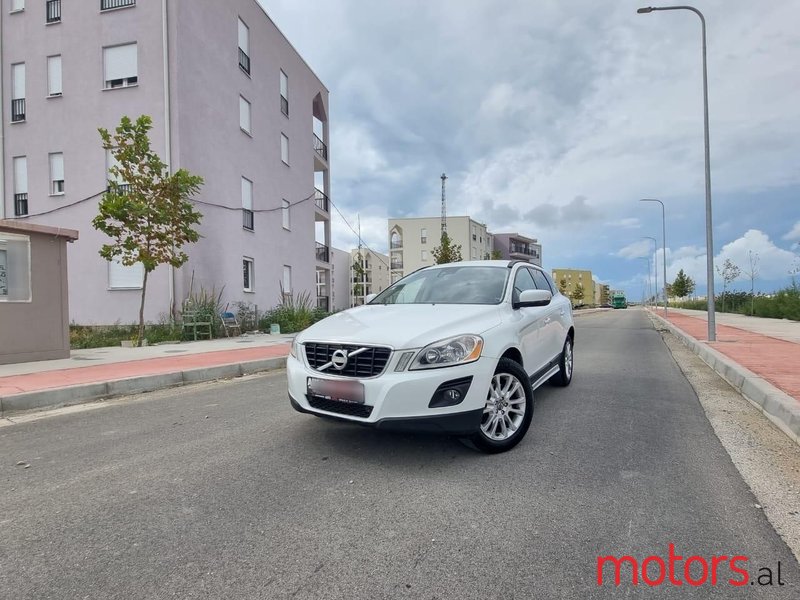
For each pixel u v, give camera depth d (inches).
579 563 91.8
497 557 93.8
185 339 550.6
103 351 427.5
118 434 183.5
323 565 91.8
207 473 139.0
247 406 226.4
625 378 290.7
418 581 86.5
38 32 646.5
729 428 179.5
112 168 471.5
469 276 203.3
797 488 125.0
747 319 980.6
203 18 641.0
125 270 602.5
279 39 863.1
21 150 650.8
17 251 346.0
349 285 2183.8
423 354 135.2
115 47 618.8
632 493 121.9
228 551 97.0
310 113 1011.3
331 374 144.3
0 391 236.2
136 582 87.0
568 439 165.6
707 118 485.7
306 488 127.0
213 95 657.0
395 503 117.3
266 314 758.5
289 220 896.3
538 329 198.8
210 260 641.6
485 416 149.4
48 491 128.5
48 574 89.7
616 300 3393.2
